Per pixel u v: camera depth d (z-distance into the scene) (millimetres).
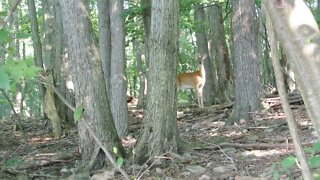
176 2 7324
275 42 1976
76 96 7285
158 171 6637
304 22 1748
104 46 12328
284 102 2020
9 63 2252
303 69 1750
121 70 11305
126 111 11242
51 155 8727
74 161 8211
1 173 6945
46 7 15180
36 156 8750
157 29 7254
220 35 18219
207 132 10781
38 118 17031
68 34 7219
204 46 18453
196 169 6555
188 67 31391
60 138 12336
